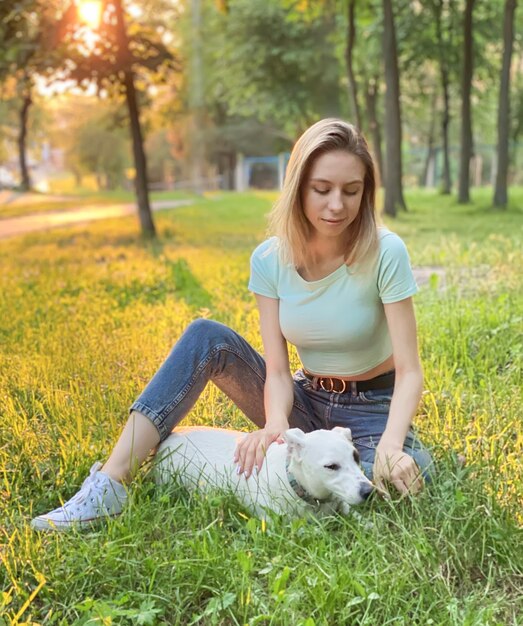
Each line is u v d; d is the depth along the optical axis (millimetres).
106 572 2420
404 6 24375
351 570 2344
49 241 15125
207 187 51500
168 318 6000
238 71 32469
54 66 13844
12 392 4203
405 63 25891
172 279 8109
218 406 3740
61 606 2330
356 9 20469
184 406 2965
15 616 2178
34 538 2650
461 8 27234
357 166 2666
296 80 32031
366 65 26906
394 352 2846
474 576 2426
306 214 2762
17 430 3561
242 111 35531
